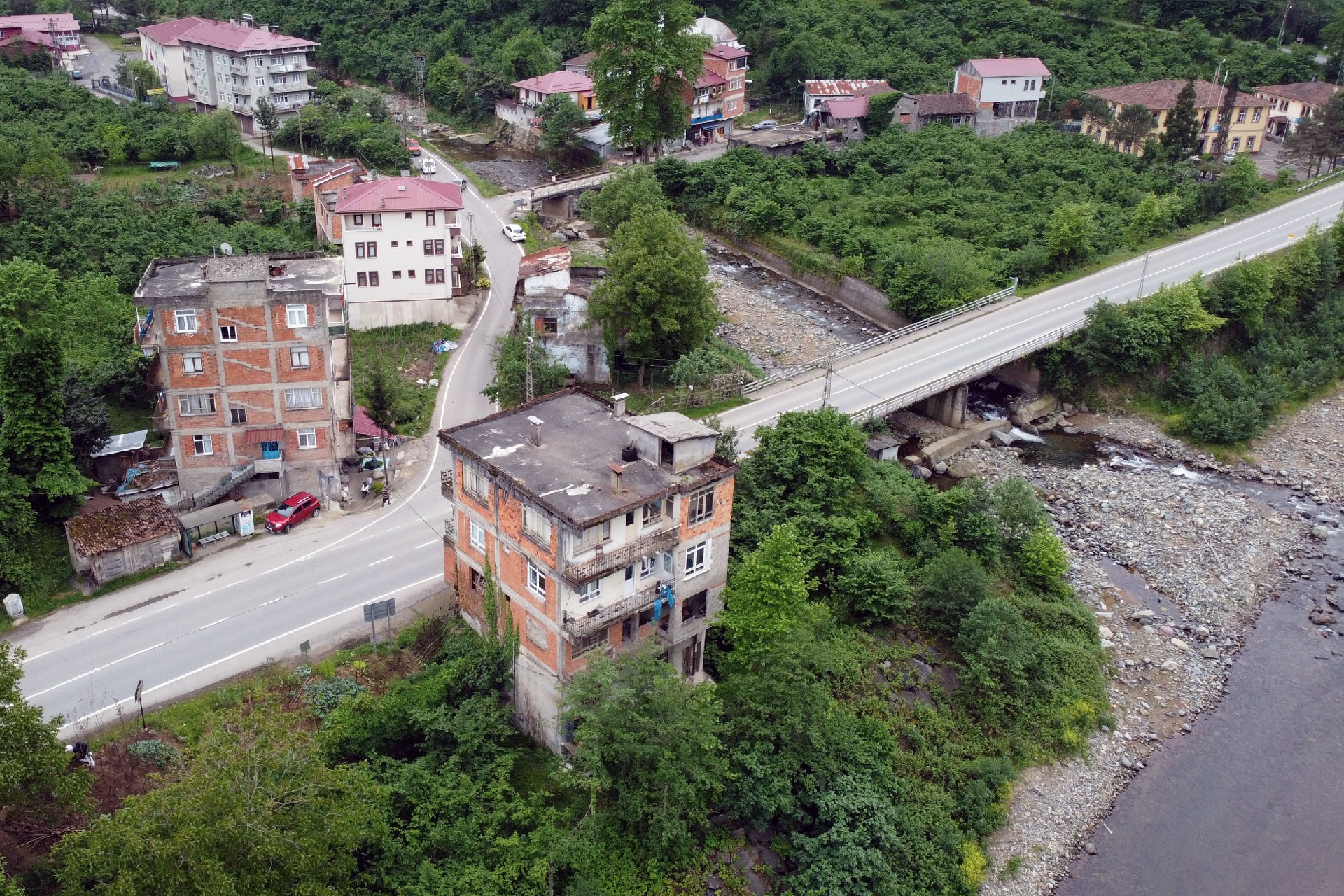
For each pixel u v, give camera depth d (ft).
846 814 159.33
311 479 219.20
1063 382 311.27
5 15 565.53
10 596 179.73
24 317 247.70
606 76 437.99
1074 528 255.70
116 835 109.29
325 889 118.73
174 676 167.12
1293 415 316.40
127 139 400.67
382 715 156.66
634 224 288.71
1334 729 197.26
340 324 219.00
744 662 172.96
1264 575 241.55
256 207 381.81
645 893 148.46
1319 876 168.35
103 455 217.97
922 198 399.85
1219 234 377.71
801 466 221.25
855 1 588.91
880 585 200.44
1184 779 185.98
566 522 145.69
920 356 295.89
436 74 540.52
